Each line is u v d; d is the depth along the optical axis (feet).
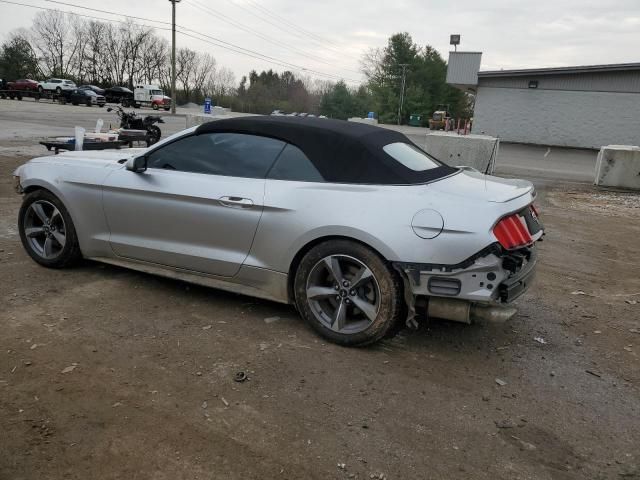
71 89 166.40
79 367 10.55
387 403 9.96
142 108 181.57
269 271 12.67
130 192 14.02
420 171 12.28
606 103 94.02
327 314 12.35
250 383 10.36
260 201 12.41
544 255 21.62
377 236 11.19
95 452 8.16
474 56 101.55
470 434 9.17
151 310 13.46
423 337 12.96
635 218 30.73
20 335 11.70
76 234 15.25
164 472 7.83
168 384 10.15
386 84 262.88
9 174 31.78
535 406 10.19
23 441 8.29
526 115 100.27
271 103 291.38
